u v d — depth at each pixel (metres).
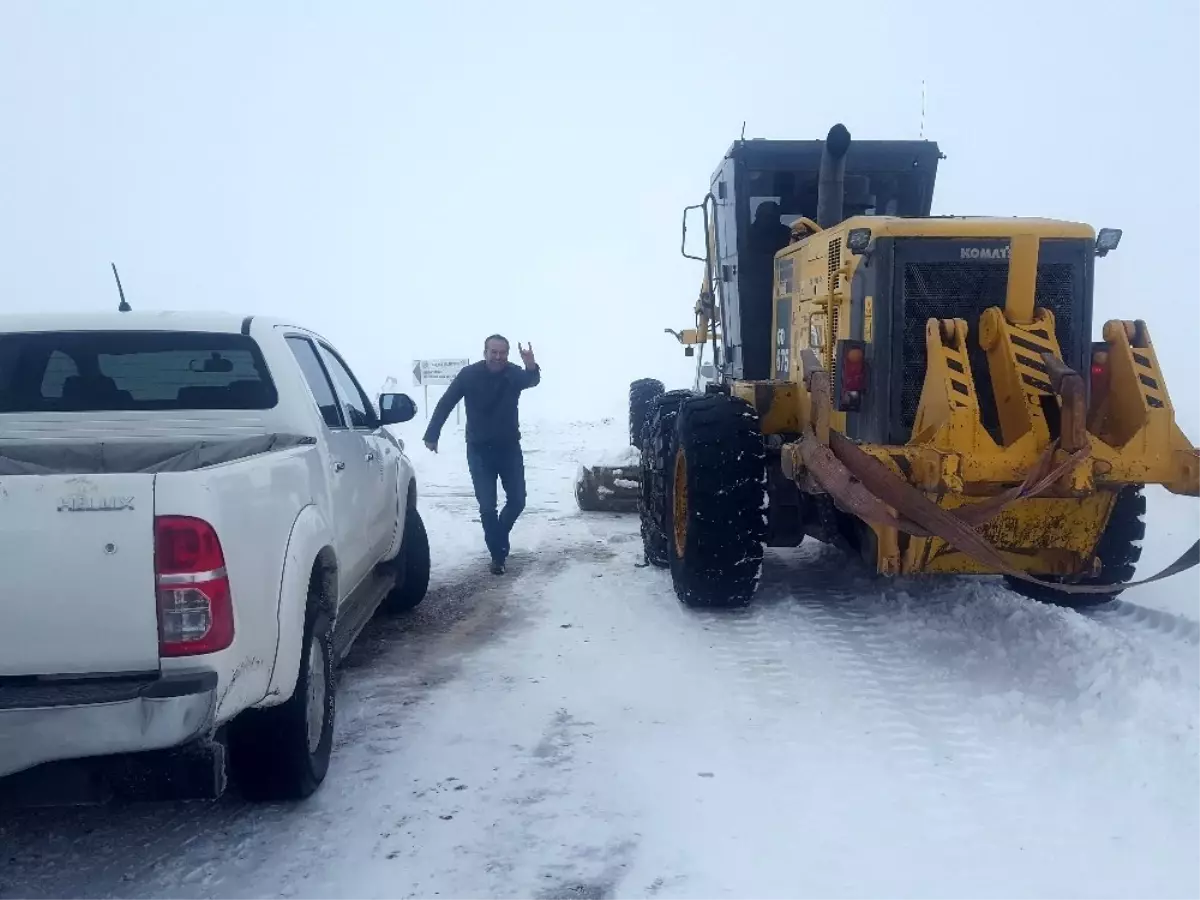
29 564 2.71
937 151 7.66
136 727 2.71
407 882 3.15
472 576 7.40
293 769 3.56
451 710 4.60
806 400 5.89
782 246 7.48
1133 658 4.68
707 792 3.67
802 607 6.01
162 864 3.29
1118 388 4.91
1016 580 6.19
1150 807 3.44
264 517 3.24
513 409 7.47
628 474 10.00
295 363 4.49
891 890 3.00
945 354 4.72
